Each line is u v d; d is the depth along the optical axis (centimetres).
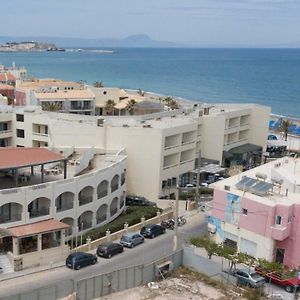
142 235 6594
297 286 5125
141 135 8225
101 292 4869
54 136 8388
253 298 4959
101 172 6788
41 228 5650
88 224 6688
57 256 5666
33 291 4556
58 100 12675
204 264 5534
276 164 7144
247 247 5731
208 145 10356
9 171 6862
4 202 5594
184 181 9219
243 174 6600
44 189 5925
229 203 5844
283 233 5406
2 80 16788
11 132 9612
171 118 9919
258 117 11731
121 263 5688
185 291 5109
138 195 8412
